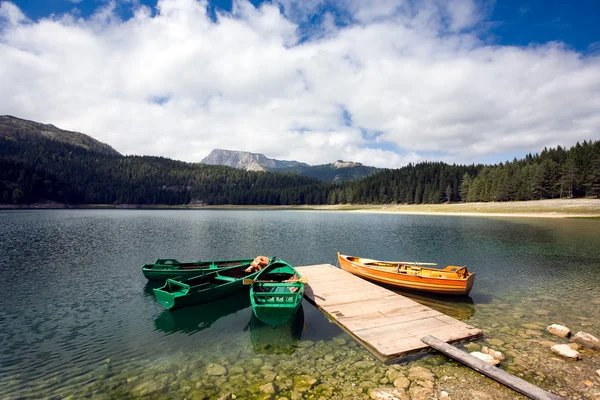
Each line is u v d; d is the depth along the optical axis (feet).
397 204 483.10
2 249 104.06
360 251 100.89
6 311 48.52
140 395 26.55
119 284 63.67
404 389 26.25
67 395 26.86
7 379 29.45
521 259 84.48
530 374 28.22
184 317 46.16
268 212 413.39
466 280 49.80
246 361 32.30
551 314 43.98
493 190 359.05
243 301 53.26
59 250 102.89
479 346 34.04
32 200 472.03
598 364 29.66
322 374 29.17
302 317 43.70
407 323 39.06
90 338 38.78
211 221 239.71
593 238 120.16
